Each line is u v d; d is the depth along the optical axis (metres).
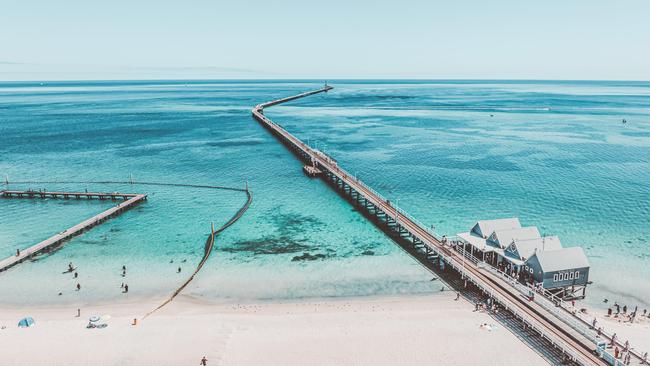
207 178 104.06
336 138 157.38
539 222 71.44
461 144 141.88
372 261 58.53
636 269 54.53
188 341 39.41
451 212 76.75
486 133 163.62
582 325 39.72
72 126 194.25
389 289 50.94
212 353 37.34
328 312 45.56
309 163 117.19
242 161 121.44
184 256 60.75
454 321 43.19
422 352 37.66
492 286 48.06
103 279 54.12
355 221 74.00
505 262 52.38
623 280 51.81
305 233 68.69
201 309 46.59
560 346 36.81
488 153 126.94
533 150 130.25
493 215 74.94
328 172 102.56
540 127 177.25
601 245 62.09
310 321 43.59
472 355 37.16
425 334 40.69
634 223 70.50
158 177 105.38
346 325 42.66
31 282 53.53
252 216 76.88
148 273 55.62
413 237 62.50
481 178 99.25
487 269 51.69
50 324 43.09
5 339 39.75
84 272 56.16
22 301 49.00
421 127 181.50
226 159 124.06
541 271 46.56
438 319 43.69
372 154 128.25
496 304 46.56
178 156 128.62
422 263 57.91
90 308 47.19
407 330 41.47
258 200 86.38
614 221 71.56
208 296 49.59
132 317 44.72
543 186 92.12
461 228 69.06
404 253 61.06
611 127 175.00
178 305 47.53
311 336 40.47
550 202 81.69
